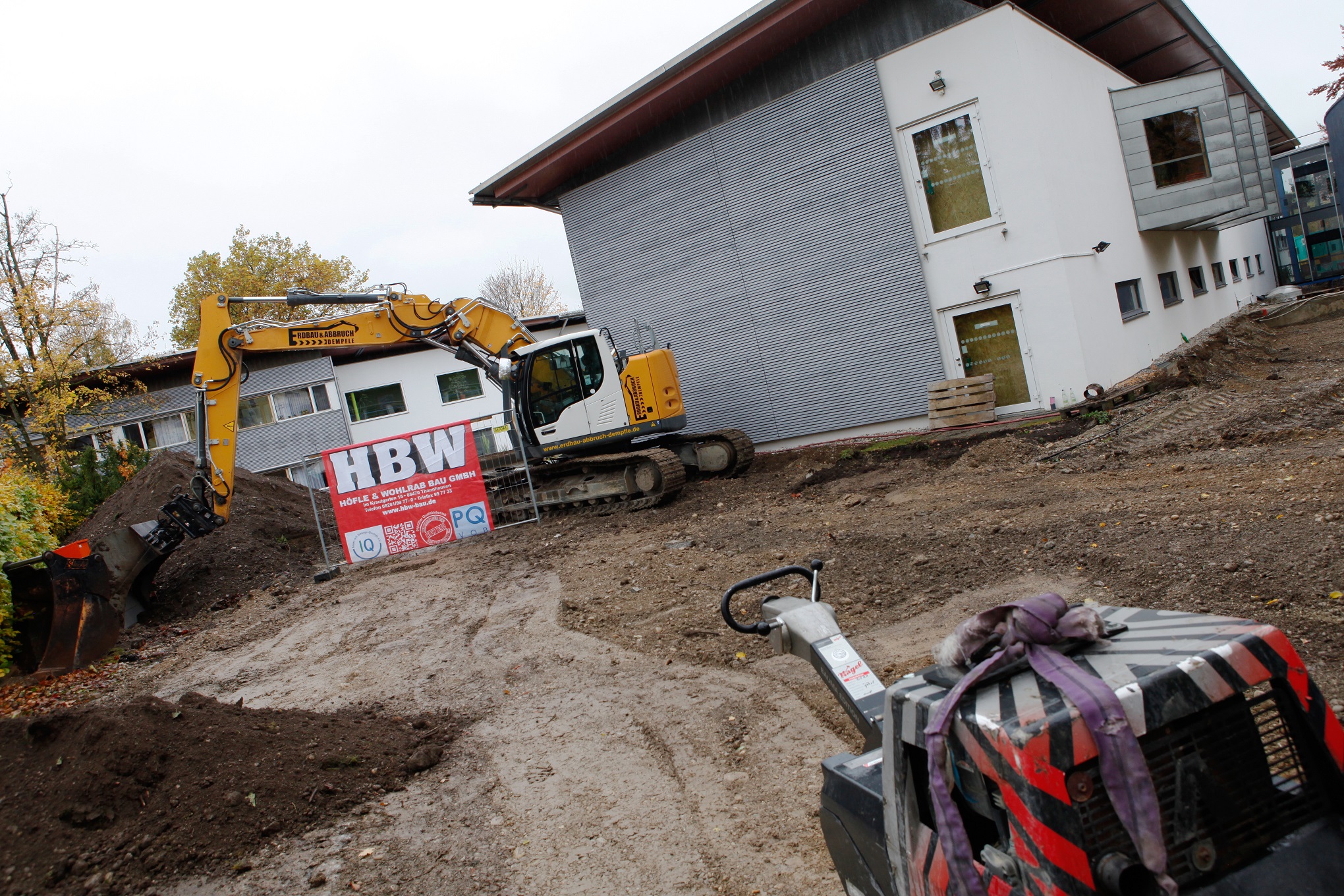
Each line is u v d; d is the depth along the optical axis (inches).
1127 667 69.5
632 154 689.0
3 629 366.6
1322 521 223.5
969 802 75.4
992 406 531.2
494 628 315.9
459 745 212.7
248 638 375.9
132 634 444.1
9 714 315.3
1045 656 72.7
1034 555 262.8
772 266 626.8
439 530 498.3
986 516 330.3
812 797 157.2
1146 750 67.4
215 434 497.0
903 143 556.1
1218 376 534.0
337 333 542.3
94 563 391.9
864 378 598.2
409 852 163.0
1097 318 535.2
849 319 597.6
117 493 657.6
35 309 896.3
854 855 99.0
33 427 902.4
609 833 159.3
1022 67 502.0
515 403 574.2
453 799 182.9
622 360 571.8
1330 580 186.1
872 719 103.2
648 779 177.8
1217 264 887.7
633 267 708.7
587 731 207.5
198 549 551.5
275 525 599.5
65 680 357.4
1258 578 197.6
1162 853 61.2
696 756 183.8
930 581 265.1
